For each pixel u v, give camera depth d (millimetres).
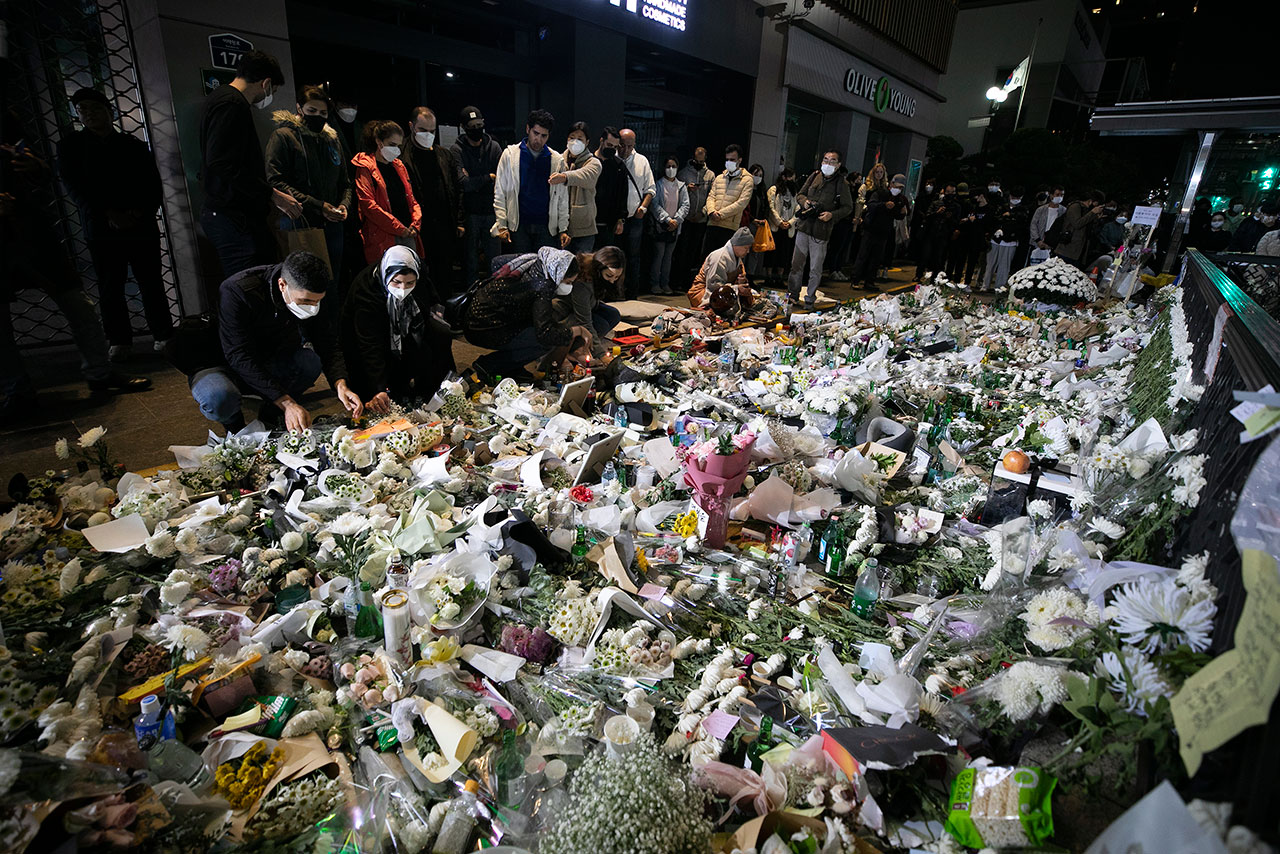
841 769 1479
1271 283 5926
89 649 1681
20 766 1142
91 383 3955
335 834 1400
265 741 1562
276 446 2971
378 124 4832
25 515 2201
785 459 3154
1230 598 1226
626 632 2010
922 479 3184
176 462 3111
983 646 1925
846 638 2068
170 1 4371
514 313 4340
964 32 24406
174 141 4668
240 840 1373
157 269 4562
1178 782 1058
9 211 3395
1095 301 7793
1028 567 1934
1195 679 1081
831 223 7883
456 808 1464
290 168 4277
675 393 4277
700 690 1795
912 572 2418
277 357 3322
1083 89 28266
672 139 10188
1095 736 1284
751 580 2328
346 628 2031
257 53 3834
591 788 1343
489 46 7105
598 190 6832
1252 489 1220
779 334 6191
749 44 9836
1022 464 2635
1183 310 3996
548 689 1807
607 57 7688
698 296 6770
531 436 3494
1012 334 6465
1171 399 2564
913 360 5207
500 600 2123
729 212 8195
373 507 2537
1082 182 19984
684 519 2506
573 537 2432
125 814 1240
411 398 3914
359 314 3512
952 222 11023
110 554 2119
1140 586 1358
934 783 1498
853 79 12742
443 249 5625
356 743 1645
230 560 2168
